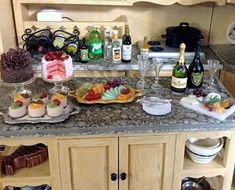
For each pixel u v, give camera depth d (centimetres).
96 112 191
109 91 204
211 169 199
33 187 209
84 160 189
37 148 201
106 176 195
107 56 283
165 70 265
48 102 186
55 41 278
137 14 309
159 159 193
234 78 276
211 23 316
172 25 315
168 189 202
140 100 202
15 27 282
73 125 179
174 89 213
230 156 197
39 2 271
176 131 184
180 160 194
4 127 177
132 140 185
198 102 199
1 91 213
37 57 271
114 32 273
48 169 197
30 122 179
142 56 229
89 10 305
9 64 200
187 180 230
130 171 195
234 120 185
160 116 188
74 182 195
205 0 275
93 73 272
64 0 270
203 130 185
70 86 222
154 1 273
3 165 191
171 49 287
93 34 280
